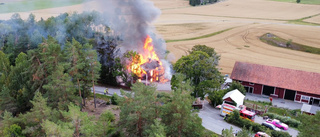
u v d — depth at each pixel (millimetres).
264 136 37219
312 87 56094
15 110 40500
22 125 33281
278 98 59406
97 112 43875
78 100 38031
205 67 51000
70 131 24109
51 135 24078
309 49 112875
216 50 111062
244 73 62562
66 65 38906
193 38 132375
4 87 39562
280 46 119312
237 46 118688
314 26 155000
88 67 42000
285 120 45281
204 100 56281
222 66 89562
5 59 53969
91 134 27172
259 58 100562
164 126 28688
